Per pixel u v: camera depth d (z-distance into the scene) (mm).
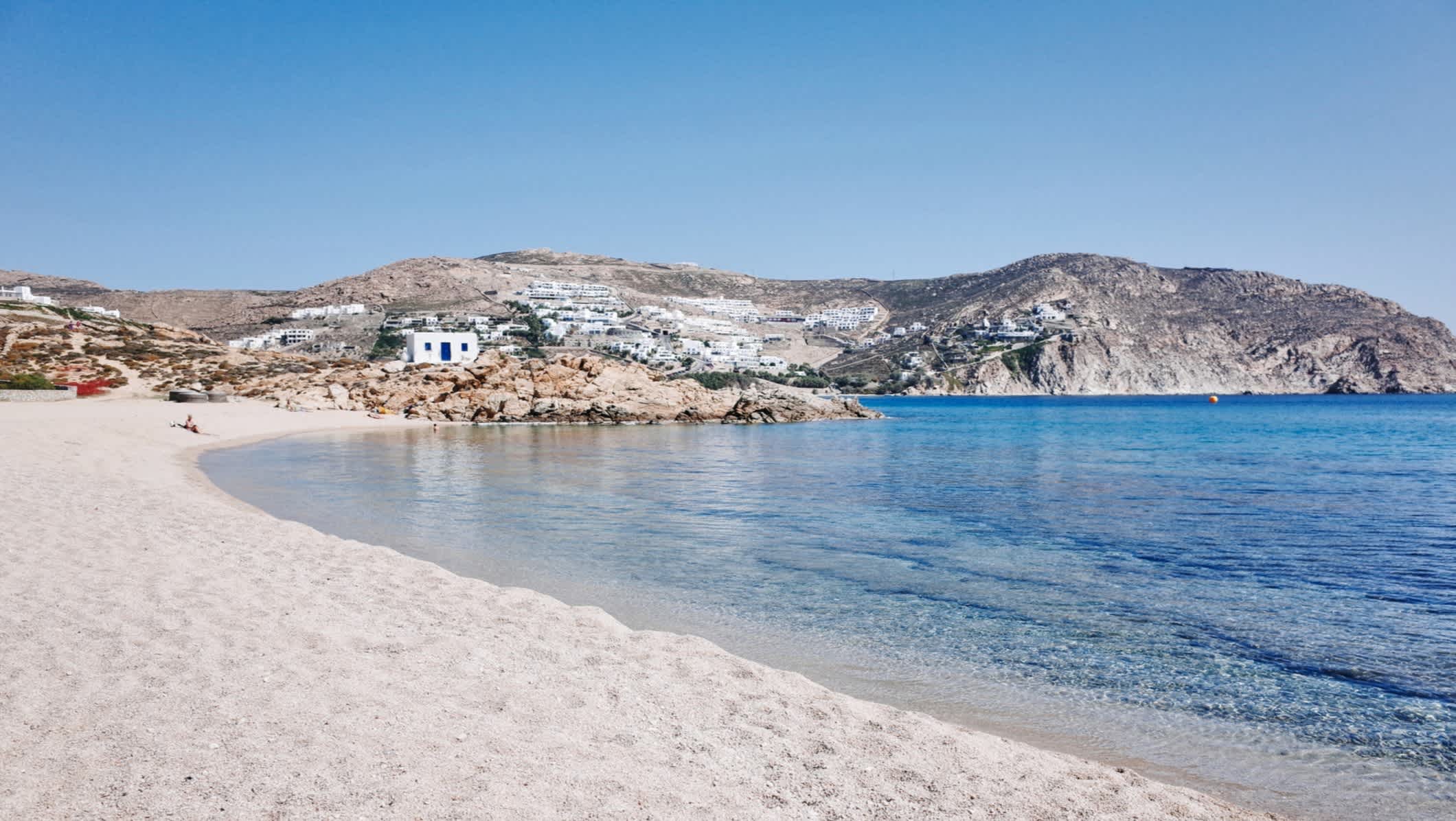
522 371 97188
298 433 67625
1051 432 83250
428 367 109062
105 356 103812
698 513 26391
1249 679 11250
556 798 6211
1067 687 10883
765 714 8641
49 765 6273
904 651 12352
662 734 7812
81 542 15305
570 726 7797
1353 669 11664
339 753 6750
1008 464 46500
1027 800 7078
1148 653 12352
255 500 26938
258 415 77938
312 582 13242
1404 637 13250
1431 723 9758
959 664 11773
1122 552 20406
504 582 16047
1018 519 25750
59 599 11195
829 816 6414
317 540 17328
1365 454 53719
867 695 10453
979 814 6699
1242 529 23984
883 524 24562
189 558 14461
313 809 5762
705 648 10906
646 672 9688
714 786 6742
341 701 7938
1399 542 21984
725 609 14602
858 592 16047
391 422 84312
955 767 7656
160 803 5742
